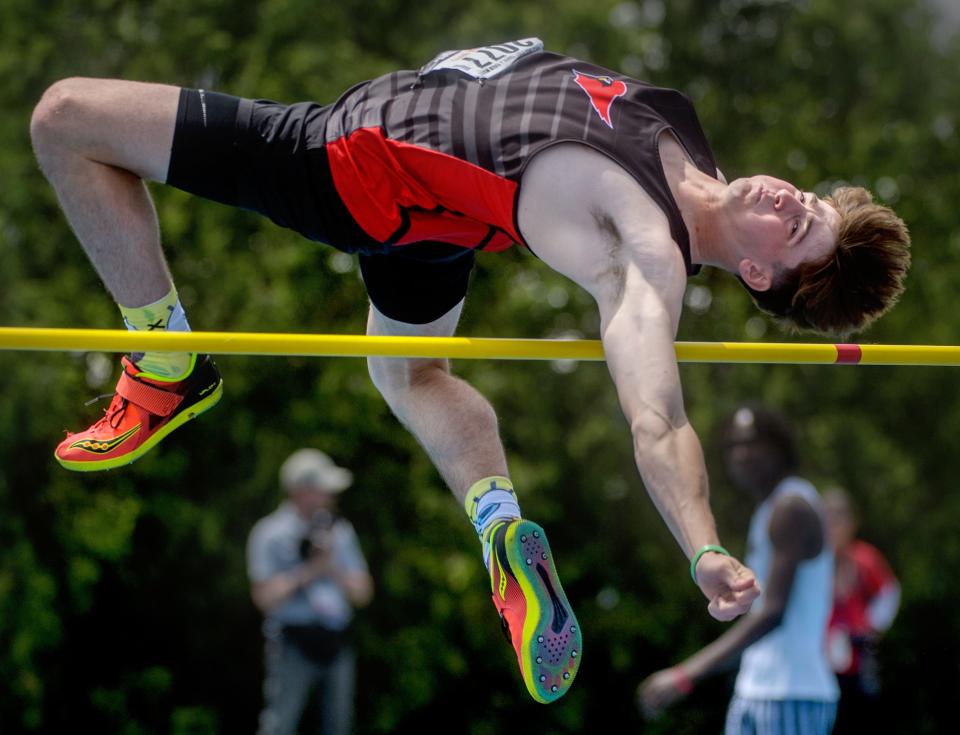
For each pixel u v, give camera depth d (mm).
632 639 31359
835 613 21922
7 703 28891
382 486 30562
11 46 29500
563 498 30953
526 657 10578
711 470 30844
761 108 31984
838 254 10633
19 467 28703
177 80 29844
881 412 31953
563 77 10234
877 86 32188
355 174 10375
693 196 10375
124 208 10586
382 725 30141
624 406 9312
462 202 10258
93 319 29062
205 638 30703
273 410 30109
